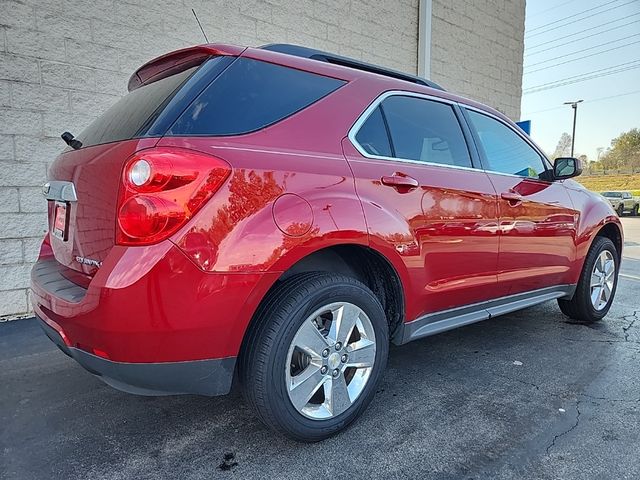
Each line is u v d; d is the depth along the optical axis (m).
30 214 3.92
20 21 3.78
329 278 1.98
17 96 3.80
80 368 2.86
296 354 1.93
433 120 2.68
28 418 2.23
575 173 3.26
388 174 2.23
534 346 3.27
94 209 1.75
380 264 2.25
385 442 2.01
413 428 2.13
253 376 1.81
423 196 2.35
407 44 7.21
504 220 2.82
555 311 4.27
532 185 3.14
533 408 2.33
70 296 1.73
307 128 2.04
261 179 1.76
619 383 2.63
